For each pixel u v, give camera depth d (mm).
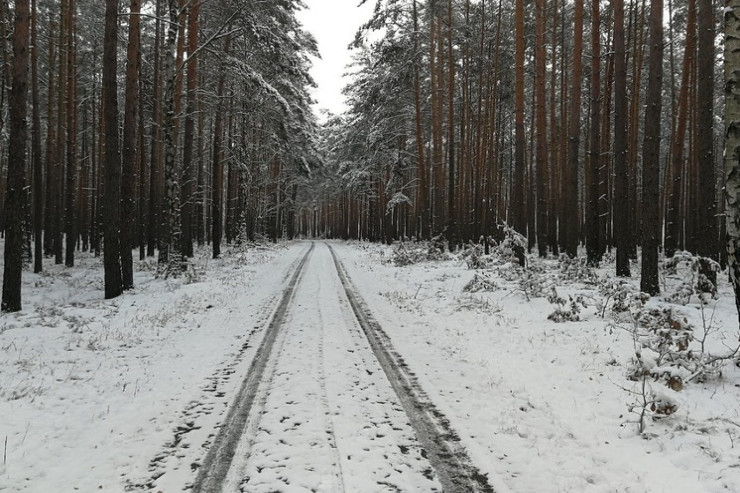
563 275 14703
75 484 4145
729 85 5949
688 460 4402
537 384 6574
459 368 7371
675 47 29391
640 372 6164
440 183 29750
